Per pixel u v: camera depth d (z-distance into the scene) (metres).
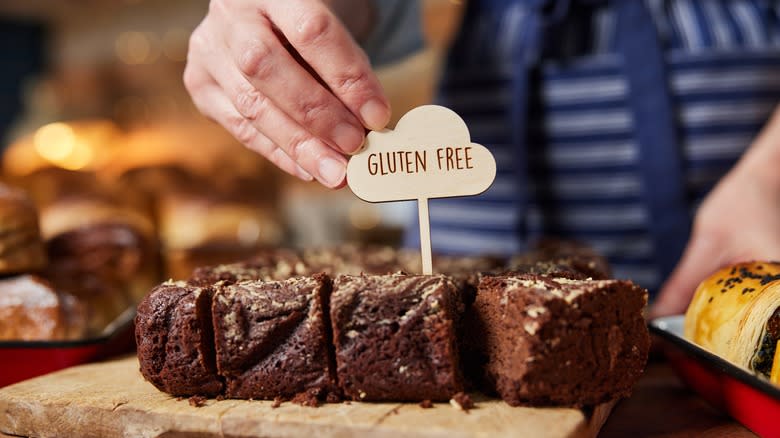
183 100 1.40
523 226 0.69
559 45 0.68
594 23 0.67
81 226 0.66
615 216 0.69
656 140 0.66
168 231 1.07
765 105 0.67
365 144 0.44
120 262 0.64
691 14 0.67
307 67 0.44
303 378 0.42
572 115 0.68
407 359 0.40
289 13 0.42
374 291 0.41
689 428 0.42
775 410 0.38
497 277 0.43
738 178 0.59
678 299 0.56
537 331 0.39
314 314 0.41
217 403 0.42
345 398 0.42
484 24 0.71
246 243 0.83
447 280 0.42
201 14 1.31
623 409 0.45
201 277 0.47
